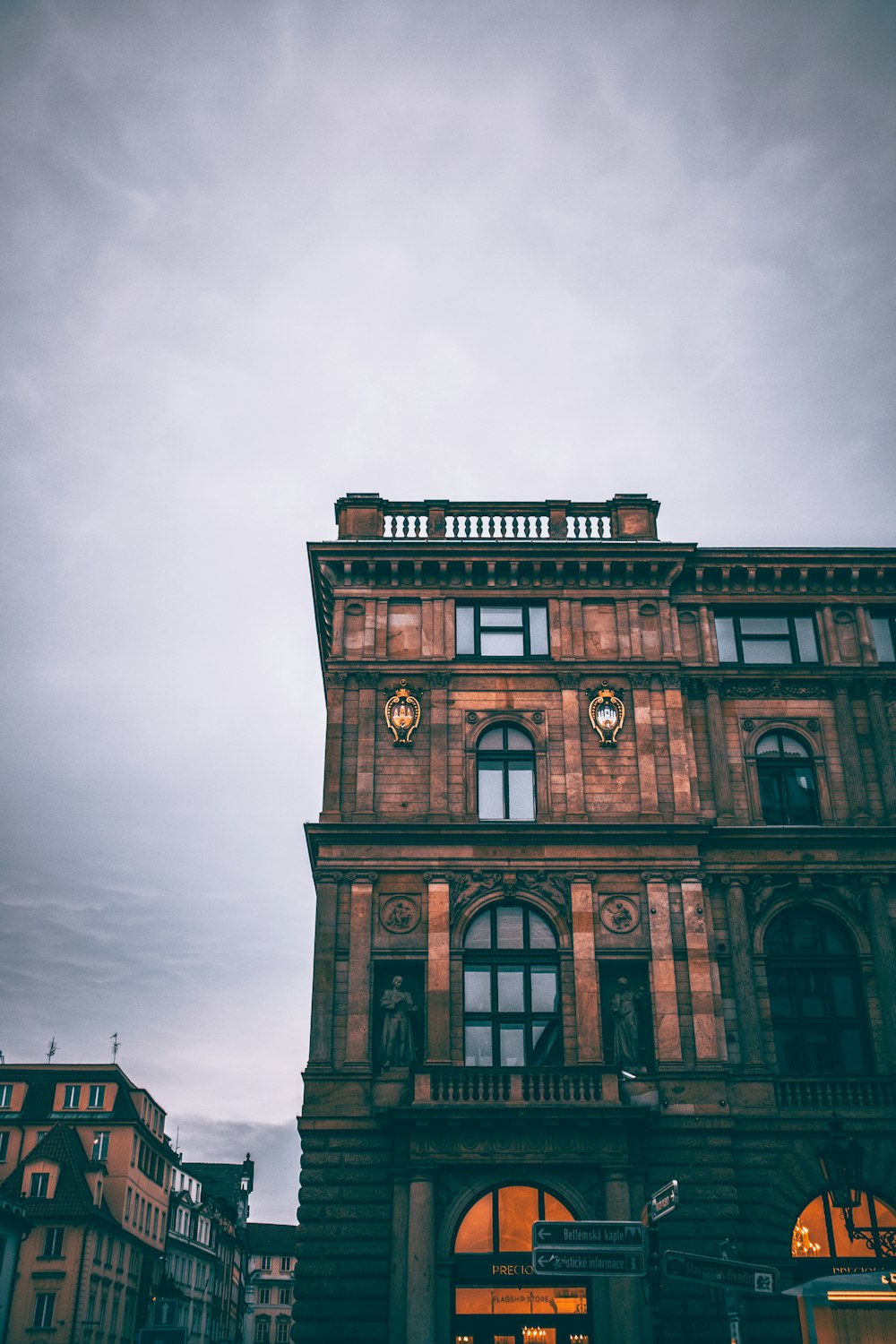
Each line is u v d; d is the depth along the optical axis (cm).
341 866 3669
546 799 3812
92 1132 8162
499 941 3641
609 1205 3225
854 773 3912
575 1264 2070
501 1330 3170
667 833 3709
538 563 4078
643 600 4084
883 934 3675
